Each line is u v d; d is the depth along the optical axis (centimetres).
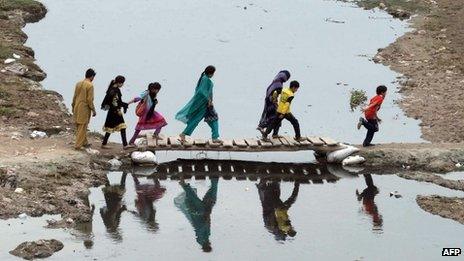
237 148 3597
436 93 4744
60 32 6066
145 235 2791
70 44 5725
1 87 4369
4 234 2719
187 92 4738
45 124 3941
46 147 3566
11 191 3020
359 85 4975
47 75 4909
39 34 5947
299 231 2872
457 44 5772
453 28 6238
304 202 3192
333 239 2800
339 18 6919
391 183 3444
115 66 5216
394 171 3600
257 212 3064
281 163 3712
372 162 3669
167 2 7506
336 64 5466
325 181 3466
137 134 3650
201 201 3170
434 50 5672
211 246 2705
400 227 2927
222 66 5344
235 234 2828
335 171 3603
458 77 5031
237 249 2686
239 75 5150
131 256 2594
